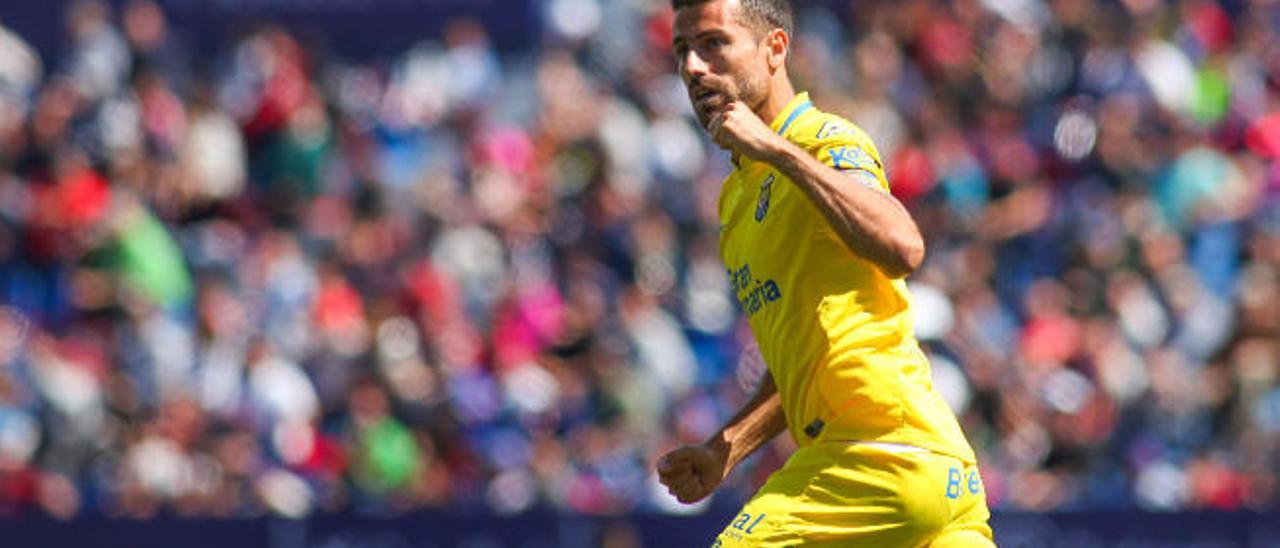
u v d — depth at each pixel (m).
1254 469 47.66
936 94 60.75
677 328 54.16
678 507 46.62
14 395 51.78
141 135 63.00
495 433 50.62
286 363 51.31
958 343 49.12
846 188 19.06
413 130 63.22
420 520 45.31
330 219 59.50
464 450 49.75
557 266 57.53
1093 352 50.78
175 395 52.72
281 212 61.84
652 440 49.44
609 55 63.34
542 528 44.69
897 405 20.34
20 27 65.88
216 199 62.16
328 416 51.34
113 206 59.78
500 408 51.12
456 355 52.25
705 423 50.25
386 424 49.44
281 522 46.00
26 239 60.06
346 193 61.19
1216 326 53.50
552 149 59.88
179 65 65.44
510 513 44.91
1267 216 57.47
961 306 51.09
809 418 20.78
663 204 59.03
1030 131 60.12
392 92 64.44
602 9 64.75
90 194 60.41
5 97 63.88
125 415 52.88
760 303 20.92
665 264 56.03
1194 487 47.19
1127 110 59.69
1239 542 43.03
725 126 19.16
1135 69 60.38
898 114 59.62
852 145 20.25
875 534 20.47
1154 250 54.69
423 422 50.03
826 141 20.30
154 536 46.66
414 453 49.53
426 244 57.47
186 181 62.16
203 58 65.88
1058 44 61.84
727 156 60.91
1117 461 47.97
